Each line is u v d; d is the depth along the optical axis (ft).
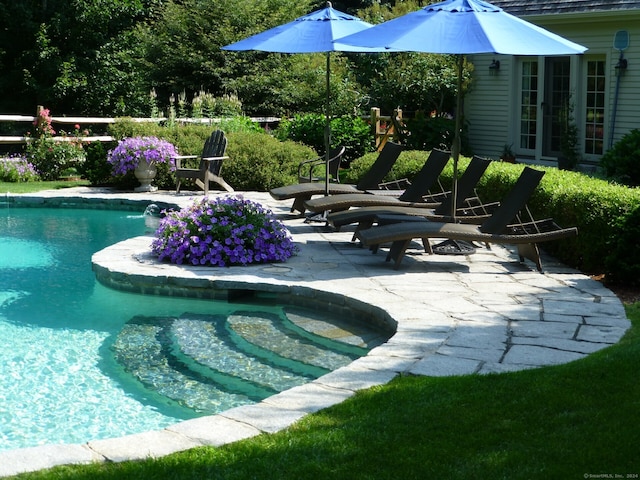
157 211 44.70
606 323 20.94
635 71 50.52
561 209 30.04
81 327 23.49
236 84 80.12
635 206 26.45
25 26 88.02
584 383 15.42
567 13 53.11
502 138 60.08
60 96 86.07
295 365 20.31
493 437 13.21
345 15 36.37
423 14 27.94
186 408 17.66
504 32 26.66
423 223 28.48
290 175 50.98
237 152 50.55
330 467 12.32
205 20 83.97
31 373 19.75
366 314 23.43
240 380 19.31
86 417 17.16
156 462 12.53
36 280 29.12
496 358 17.88
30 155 56.13
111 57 88.94
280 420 14.30
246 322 23.93
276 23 86.43
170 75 84.53
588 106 54.24
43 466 12.50
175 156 48.96
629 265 25.31
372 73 72.13
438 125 60.13
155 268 27.81
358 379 16.52
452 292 24.52
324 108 78.18
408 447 12.94
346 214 31.96
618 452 12.41
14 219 42.50
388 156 38.27
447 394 15.29
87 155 53.31
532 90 57.88
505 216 28.32
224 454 12.84
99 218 42.88
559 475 11.81
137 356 21.01
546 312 22.06
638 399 14.43
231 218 29.58
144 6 96.78
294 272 27.35
